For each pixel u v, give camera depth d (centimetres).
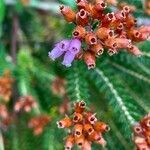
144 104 18
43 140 20
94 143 18
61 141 19
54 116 20
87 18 14
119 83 17
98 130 14
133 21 14
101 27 14
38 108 21
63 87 21
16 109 20
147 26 15
